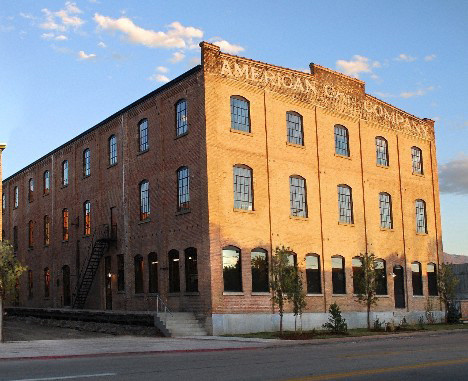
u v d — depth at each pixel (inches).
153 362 645.9
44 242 1914.4
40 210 1952.5
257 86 1344.7
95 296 1590.8
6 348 863.7
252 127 1322.6
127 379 488.4
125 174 1487.5
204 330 1179.9
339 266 1491.1
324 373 517.3
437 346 839.1
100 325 1311.5
